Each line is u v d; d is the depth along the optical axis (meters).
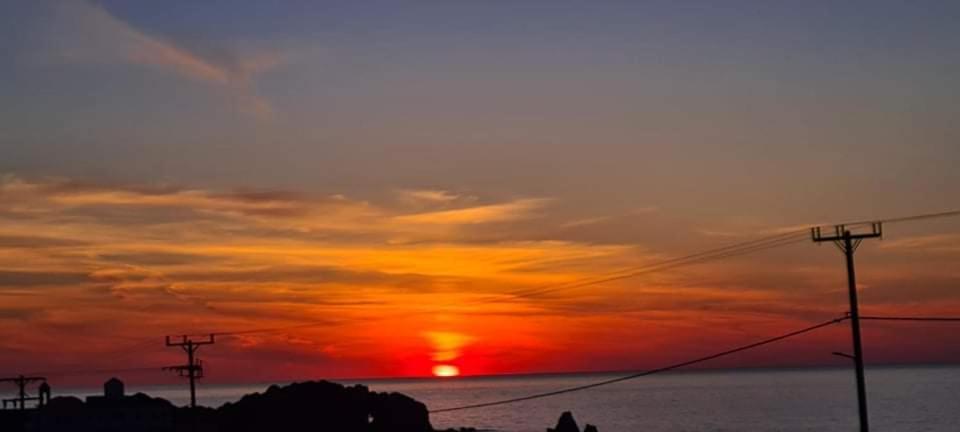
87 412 115.25
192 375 116.62
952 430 180.62
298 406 142.12
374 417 148.50
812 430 189.75
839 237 67.62
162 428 118.81
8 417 117.75
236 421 135.88
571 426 158.50
